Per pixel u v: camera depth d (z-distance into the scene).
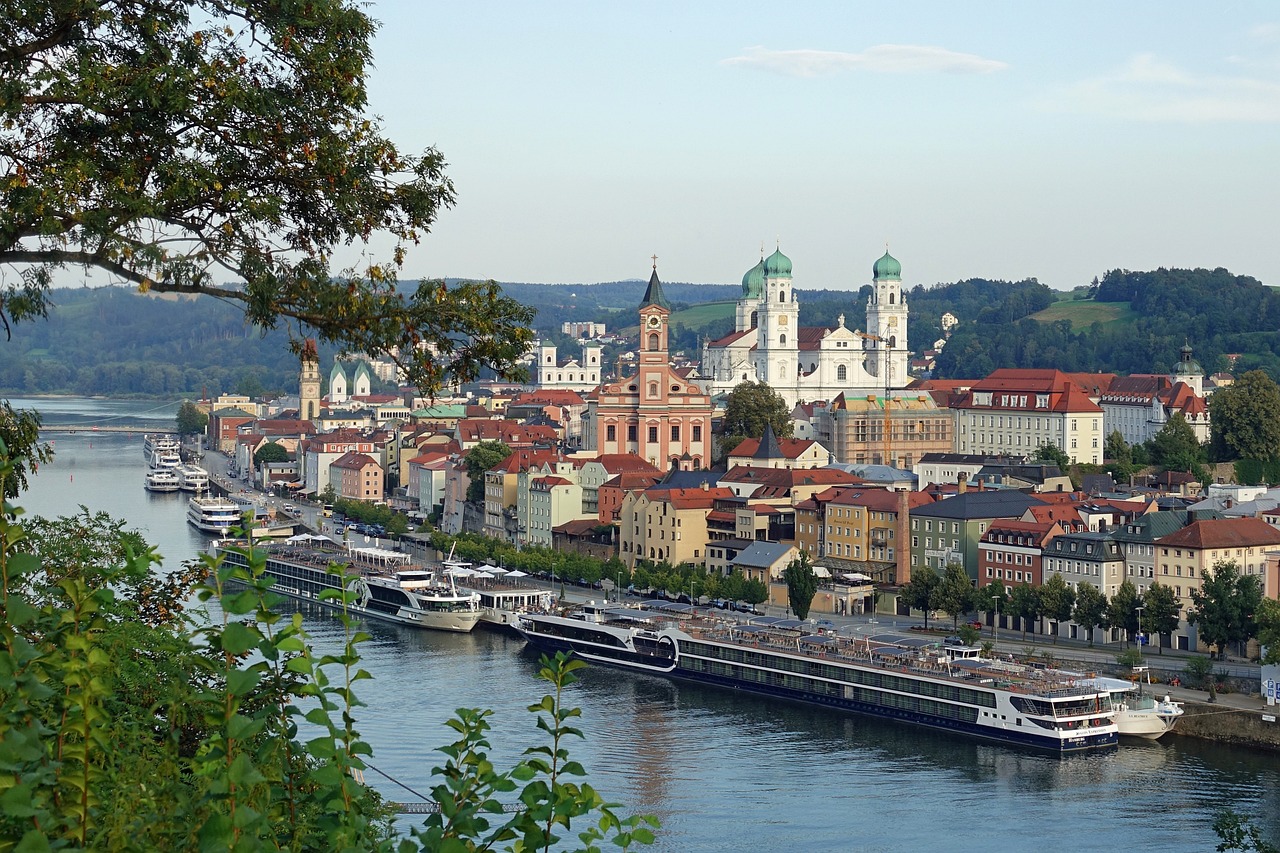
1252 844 118.44
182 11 72.25
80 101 68.62
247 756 37.31
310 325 72.19
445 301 72.94
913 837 186.00
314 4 70.62
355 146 73.12
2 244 66.88
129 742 48.12
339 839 39.75
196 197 70.31
